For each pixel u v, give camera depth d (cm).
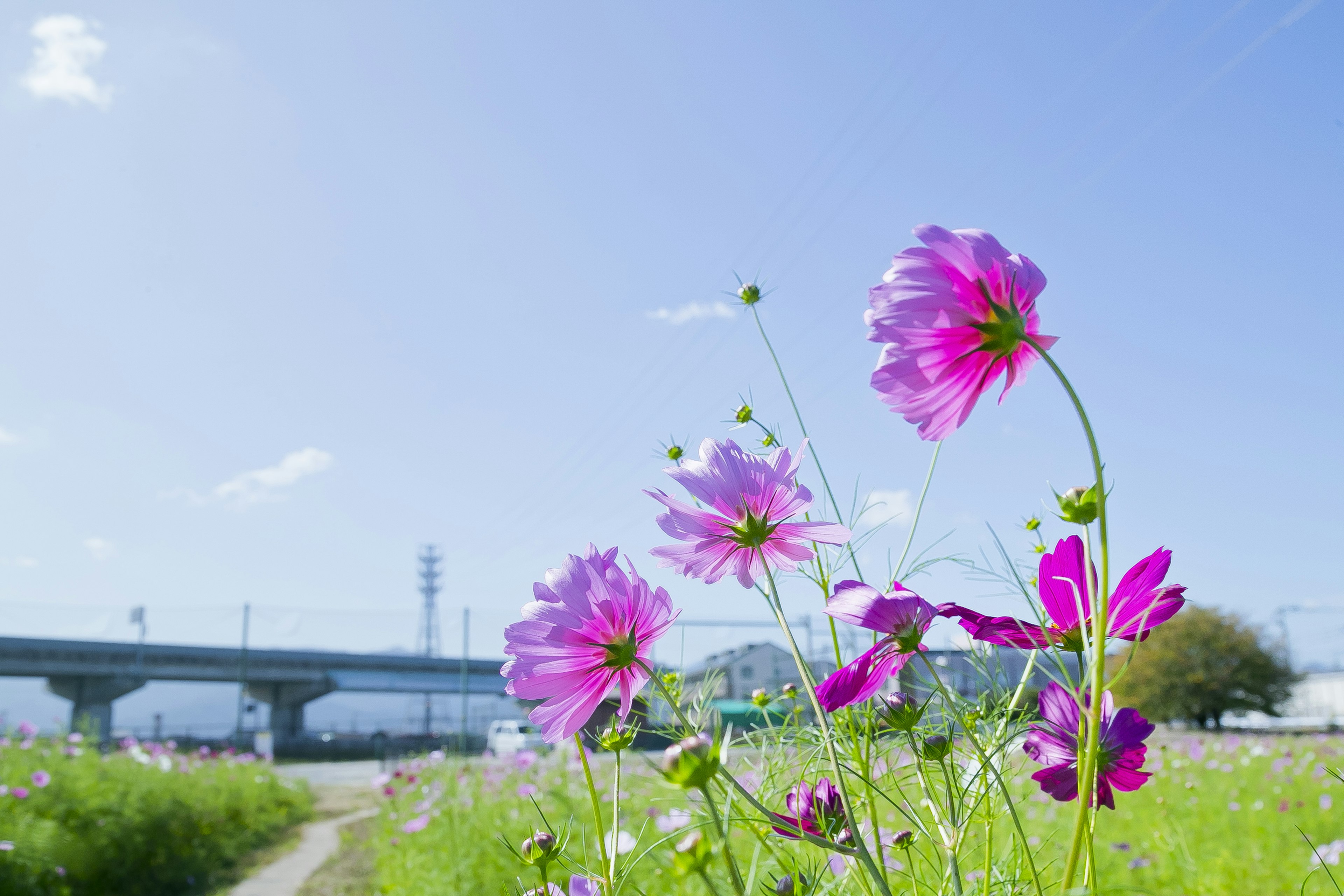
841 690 78
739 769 115
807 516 89
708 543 90
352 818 1030
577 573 84
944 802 93
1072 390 61
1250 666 2969
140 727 3125
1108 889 78
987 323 68
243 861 729
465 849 504
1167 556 72
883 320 70
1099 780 87
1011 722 99
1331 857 336
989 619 76
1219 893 328
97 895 567
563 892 85
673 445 141
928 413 72
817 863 90
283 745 2981
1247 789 688
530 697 83
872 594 80
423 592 6956
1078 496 72
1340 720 3772
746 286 152
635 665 83
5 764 645
